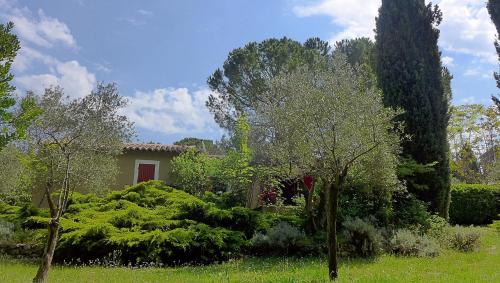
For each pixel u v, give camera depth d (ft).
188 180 69.26
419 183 51.13
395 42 54.19
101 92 32.86
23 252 43.16
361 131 26.84
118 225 43.93
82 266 38.22
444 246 41.93
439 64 54.29
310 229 43.70
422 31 54.13
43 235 42.34
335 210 26.94
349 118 27.14
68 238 39.63
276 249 41.22
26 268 35.73
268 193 64.64
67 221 42.73
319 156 27.81
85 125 31.71
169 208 48.55
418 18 54.34
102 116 32.45
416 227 44.78
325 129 26.91
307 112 27.68
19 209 51.34
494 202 68.39
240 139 64.44
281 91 42.42
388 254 39.27
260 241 41.52
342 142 26.55
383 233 42.11
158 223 42.96
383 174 38.55
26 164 35.96
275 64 81.56
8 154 44.80
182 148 74.54
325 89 30.14
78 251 40.47
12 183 48.37
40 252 42.83
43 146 31.27
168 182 73.72
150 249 38.70
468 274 28.25
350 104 28.02
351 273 29.58
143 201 52.54
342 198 45.24
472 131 106.93
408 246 39.55
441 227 45.83
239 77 85.15
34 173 38.60
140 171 74.08
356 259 37.29
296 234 41.32
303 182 46.16
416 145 51.39
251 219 45.16
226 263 38.70
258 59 84.43
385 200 45.32
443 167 51.93
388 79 53.67
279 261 37.78
